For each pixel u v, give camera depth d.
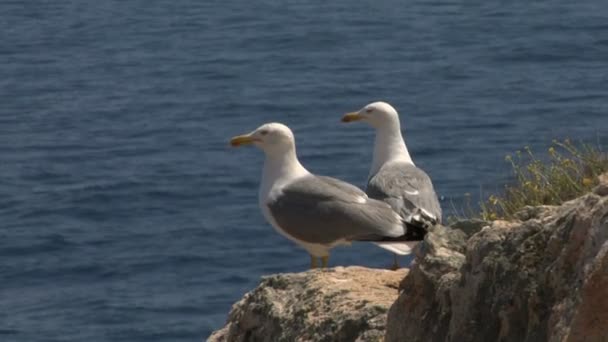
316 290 10.18
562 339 7.41
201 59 62.50
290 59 61.69
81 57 64.56
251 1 78.81
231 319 10.92
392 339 8.98
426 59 60.34
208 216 37.97
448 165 40.91
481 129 45.88
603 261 7.25
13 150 46.41
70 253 35.62
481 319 8.23
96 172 43.00
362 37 66.88
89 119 50.91
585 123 45.88
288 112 50.62
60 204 39.66
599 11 70.25
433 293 8.80
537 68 57.22
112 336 29.97
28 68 62.00
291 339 9.91
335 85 55.12
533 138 44.09
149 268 34.28
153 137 47.59
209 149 45.44
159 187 41.00
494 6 73.88
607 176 8.41
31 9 79.00
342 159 42.66
